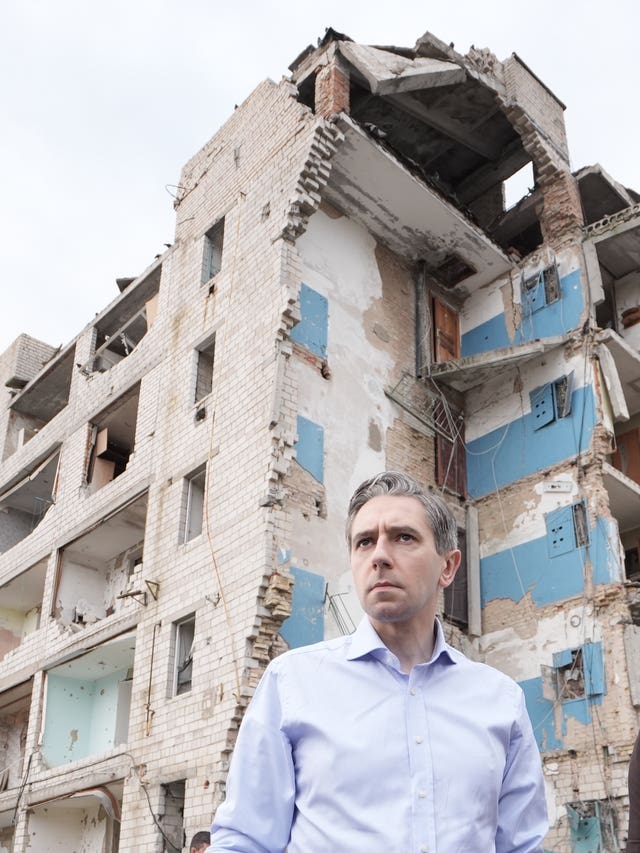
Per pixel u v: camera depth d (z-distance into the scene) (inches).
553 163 890.7
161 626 701.3
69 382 1093.8
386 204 826.8
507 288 892.6
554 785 675.4
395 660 115.0
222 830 108.7
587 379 786.2
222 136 903.1
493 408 860.0
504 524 805.2
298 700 112.7
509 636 758.5
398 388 814.5
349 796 104.7
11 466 1064.8
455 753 108.5
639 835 149.6
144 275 943.0
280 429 684.1
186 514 743.7
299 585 649.6
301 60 850.8
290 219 754.2
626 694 660.1
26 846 764.0
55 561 895.7
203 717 620.4
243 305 770.2
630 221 818.8
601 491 742.5
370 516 125.4
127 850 631.8
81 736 836.0
